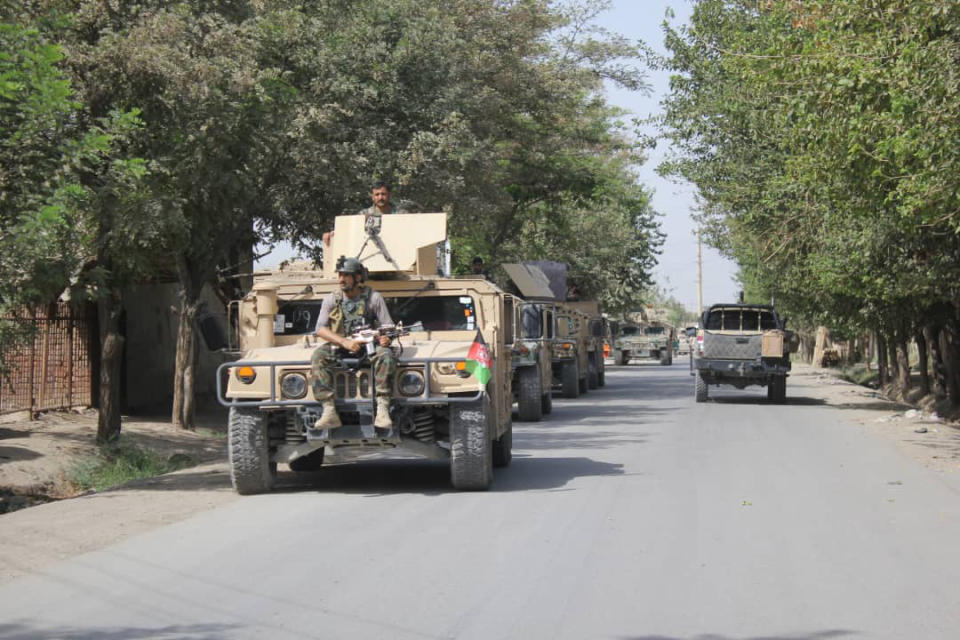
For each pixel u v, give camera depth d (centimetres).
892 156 1492
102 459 1788
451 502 1112
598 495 1155
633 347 7281
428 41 2411
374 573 773
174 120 1625
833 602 687
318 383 1105
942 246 2091
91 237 1638
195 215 1728
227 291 2905
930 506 1078
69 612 670
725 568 787
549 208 4541
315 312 1308
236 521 1008
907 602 687
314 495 1184
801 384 4319
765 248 2914
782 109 1661
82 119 1652
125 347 2564
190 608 677
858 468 1407
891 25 1515
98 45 1605
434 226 1309
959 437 1889
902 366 3956
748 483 1253
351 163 2156
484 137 2811
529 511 1048
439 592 715
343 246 1316
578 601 690
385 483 1289
